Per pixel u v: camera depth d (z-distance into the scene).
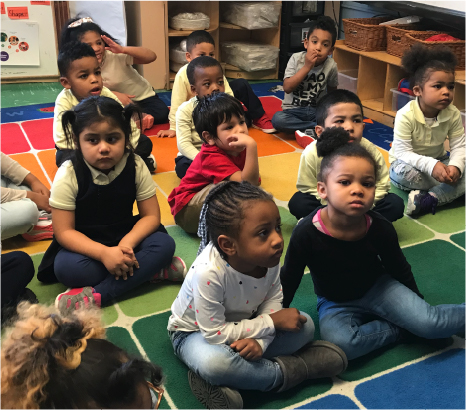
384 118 2.99
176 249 1.76
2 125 2.87
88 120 1.40
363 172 1.18
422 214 2.02
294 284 1.33
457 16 2.60
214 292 1.11
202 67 2.12
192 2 3.69
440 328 1.26
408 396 1.17
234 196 1.06
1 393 0.68
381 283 1.33
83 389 0.67
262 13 3.61
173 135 2.79
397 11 3.34
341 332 1.27
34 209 1.73
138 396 0.70
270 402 1.16
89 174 1.47
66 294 1.44
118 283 1.48
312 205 1.81
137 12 3.43
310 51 2.64
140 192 1.58
